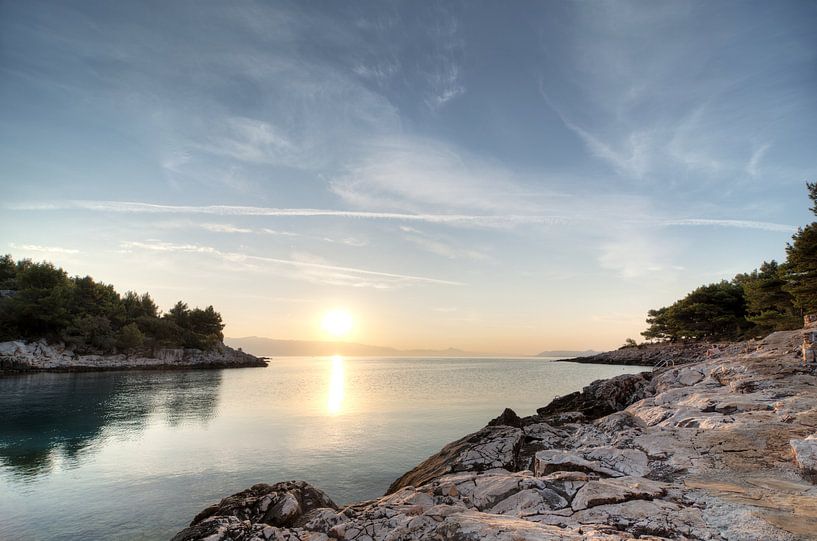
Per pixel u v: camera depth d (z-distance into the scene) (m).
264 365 161.25
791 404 14.20
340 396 55.00
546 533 6.65
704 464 10.08
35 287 96.12
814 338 20.55
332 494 18.09
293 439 28.75
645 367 100.12
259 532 8.40
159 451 25.72
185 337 131.25
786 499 7.70
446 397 52.59
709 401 16.42
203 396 54.78
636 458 10.89
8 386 61.03
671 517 7.26
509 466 13.40
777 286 58.62
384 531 7.86
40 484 19.59
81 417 38.12
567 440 15.48
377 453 24.83
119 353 108.12
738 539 6.37
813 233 40.47
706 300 94.19
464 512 8.05
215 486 19.22
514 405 44.53
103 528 14.97
